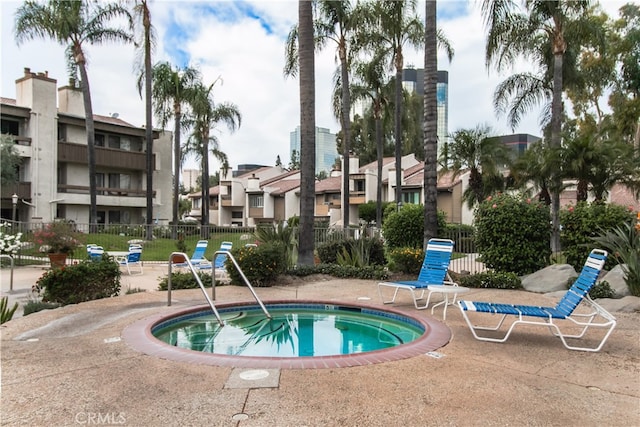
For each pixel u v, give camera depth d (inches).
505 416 133.5
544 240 434.0
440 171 1042.1
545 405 141.9
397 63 928.3
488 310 213.6
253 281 414.9
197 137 1428.4
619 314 286.2
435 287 284.4
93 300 334.6
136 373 171.0
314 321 306.8
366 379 164.4
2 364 182.7
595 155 649.0
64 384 159.5
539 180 811.4
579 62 1054.4
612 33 1104.8
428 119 483.2
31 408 138.9
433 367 178.9
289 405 140.9
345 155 929.5
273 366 178.2
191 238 831.7
